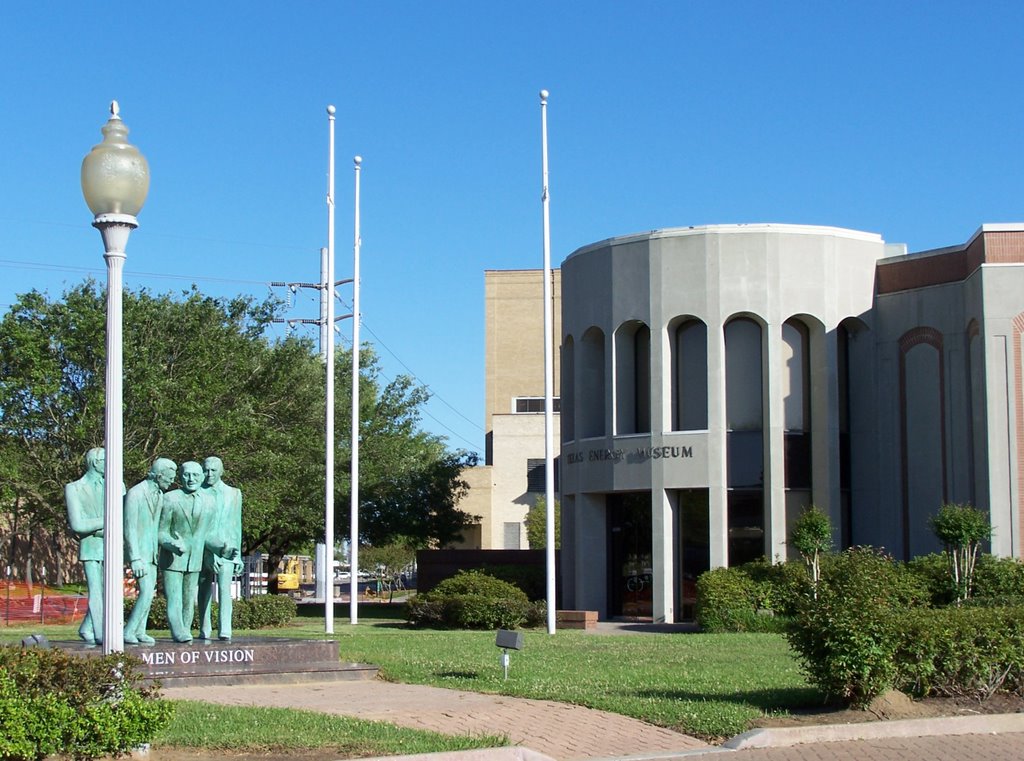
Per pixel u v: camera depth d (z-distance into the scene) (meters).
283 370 44.38
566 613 34.19
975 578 30.22
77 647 18.83
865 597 15.55
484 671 20.02
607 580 39.56
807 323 37.62
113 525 12.30
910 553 36.75
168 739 13.11
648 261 38.00
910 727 14.65
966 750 13.57
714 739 14.16
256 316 43.47
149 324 38.44
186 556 19.88
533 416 75.50
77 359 37.22
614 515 39.84
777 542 36.25
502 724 14.91
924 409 36.84
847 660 15.18
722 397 36.91
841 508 37.72
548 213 31.84
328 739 13.38
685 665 20.95
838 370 38.31
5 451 37.12
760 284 37.00
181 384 37.94
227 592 20.39
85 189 12.54
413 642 26.41
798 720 14.83
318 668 19.33
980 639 16.17
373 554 79.12
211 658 18.98
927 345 36.97
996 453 33.06
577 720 15.23
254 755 12.66
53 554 51.94
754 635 29.11
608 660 21.97
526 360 79.81
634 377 39.22
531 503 74.88
